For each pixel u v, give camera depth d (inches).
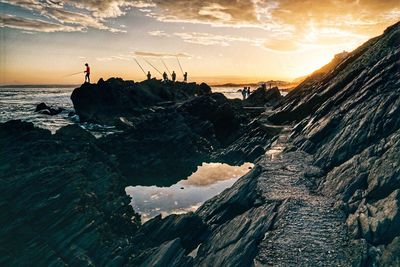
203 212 619.8
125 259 469.7
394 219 406.6
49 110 2470.5
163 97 2305.6
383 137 647.1
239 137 1475.1
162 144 1179.9
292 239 434.6
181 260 434.6
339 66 1282.0
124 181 856.9
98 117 1950.1
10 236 456.8
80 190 557.9
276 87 2480.3
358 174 563.5
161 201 772.6
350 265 373.7
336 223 467.5
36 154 690.8
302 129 999.0
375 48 1109.1
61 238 470.9
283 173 683.4
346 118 815.1
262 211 521.3
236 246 443.8
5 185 519.2
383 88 804.0
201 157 1202.6
